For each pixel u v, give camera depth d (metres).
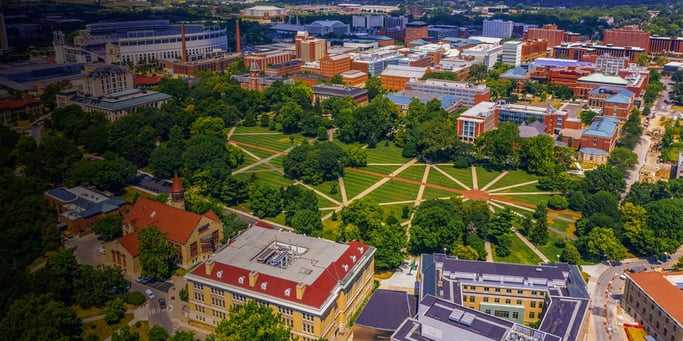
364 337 194.50
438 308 183.00
